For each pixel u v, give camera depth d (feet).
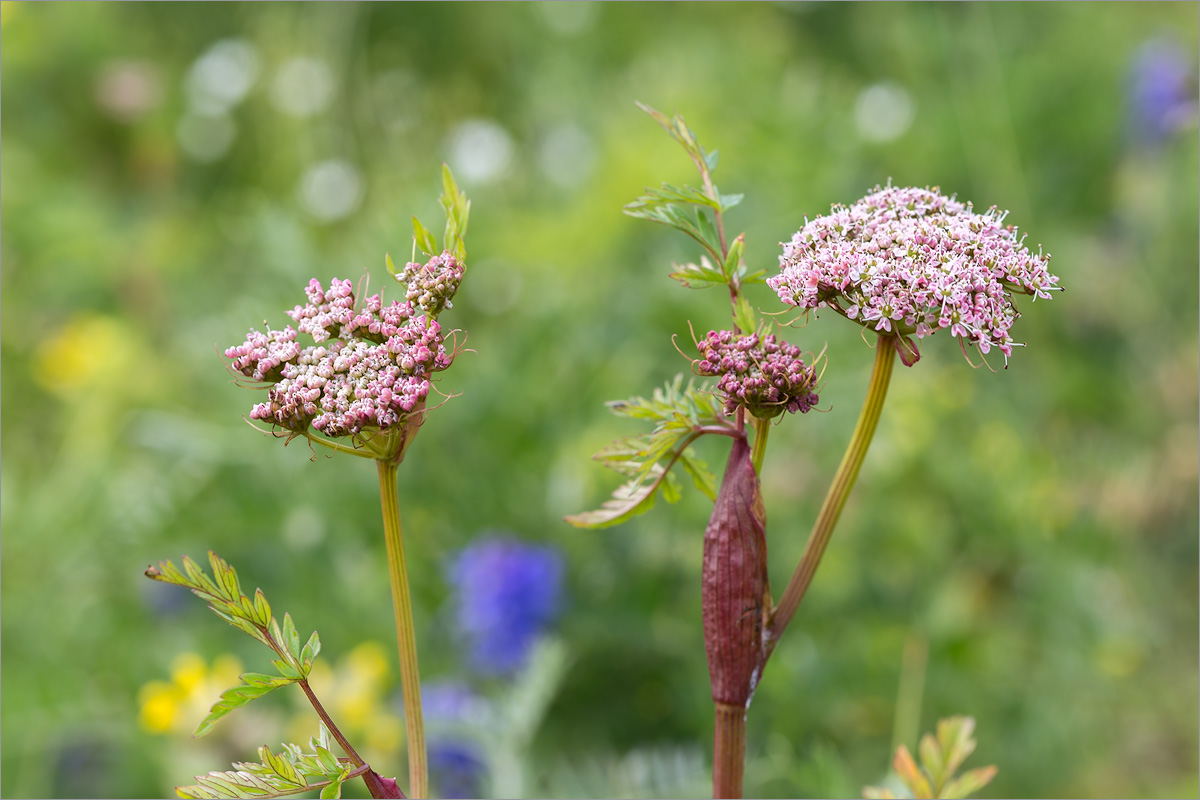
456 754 3.56
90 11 7.32
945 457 4.58
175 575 2.06
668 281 4.69
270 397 2.10
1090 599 4.43
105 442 5.26
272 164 6.61
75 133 7.04
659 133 5.25
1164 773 4.16
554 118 6.44
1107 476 4.83
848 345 4.79
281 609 4.32
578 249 5.00
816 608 4.21
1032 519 4.50
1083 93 6.12
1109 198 6.05
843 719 3.95
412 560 4.42
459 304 4.91
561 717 4.05
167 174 6.80
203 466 4.49
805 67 6.55
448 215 2.17
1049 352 5.47
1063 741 4.15
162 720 3.63
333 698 3.75
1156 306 5.55
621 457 2.23
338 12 6.87
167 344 5.71
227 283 5.73
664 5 7.25
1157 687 4.49
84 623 4.57
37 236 6.41
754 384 2.11
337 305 2.11
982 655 4.21
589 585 4.19
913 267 2.10
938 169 5.79
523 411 4.52
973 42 6.19
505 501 4.38
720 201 2.21
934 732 4.04
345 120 6.75
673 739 4.02
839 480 2.13
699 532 4.21
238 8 7.32
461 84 7.13
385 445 2.10
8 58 6.97
